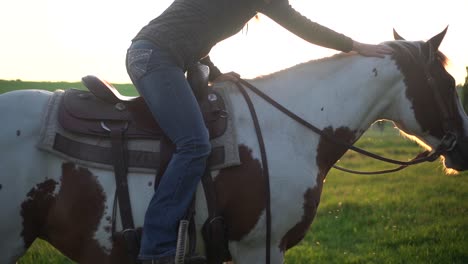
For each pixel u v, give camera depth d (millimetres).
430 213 7465
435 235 6211
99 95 2578
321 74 2932
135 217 2502
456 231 6332
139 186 2521
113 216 2488
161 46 2471
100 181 2502
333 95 2904
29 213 2480
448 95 3012
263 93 2824
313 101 2873
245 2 2586
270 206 2650
